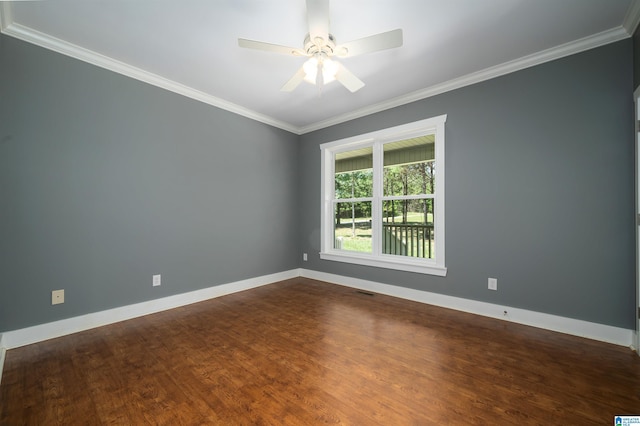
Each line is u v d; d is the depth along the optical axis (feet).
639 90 6.26
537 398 4.85
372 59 8.01
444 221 9.62
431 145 10.35
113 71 8.32
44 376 5.51
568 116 7.46
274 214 13.41
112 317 8.25
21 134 6.79
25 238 6.84
